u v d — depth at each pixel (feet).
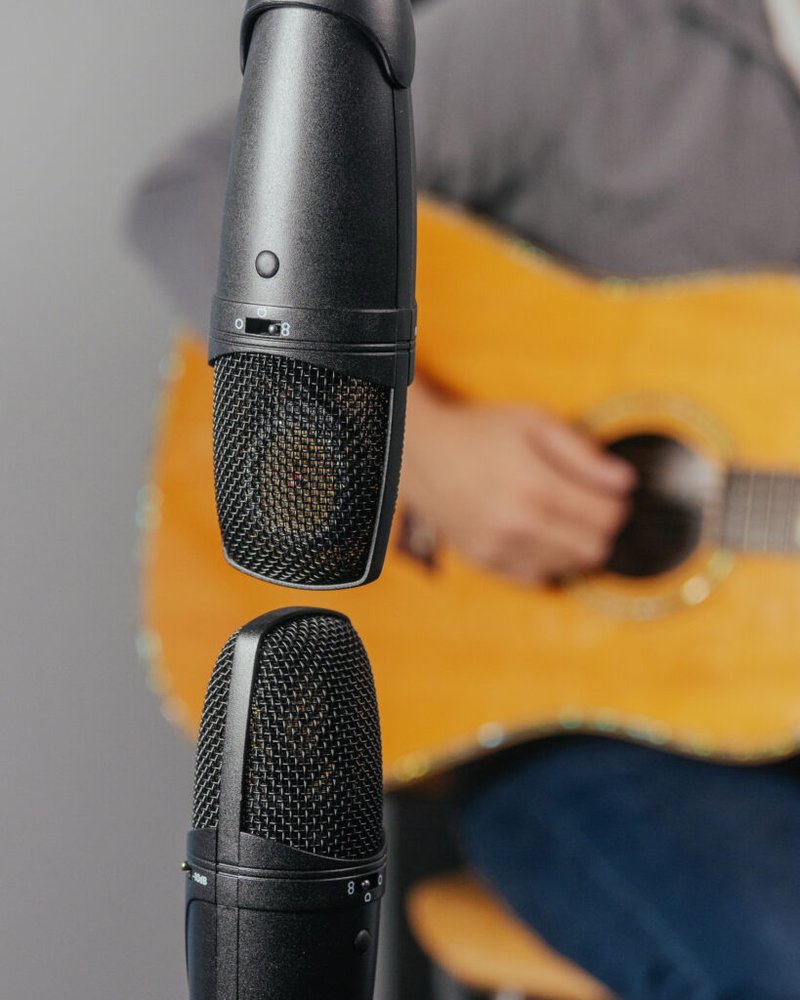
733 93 4.83
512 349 4.59
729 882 4.17
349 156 2.60
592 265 4.89
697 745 4.54
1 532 5.20
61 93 5.17
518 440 4.51
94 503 5.28
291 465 2.67
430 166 4.83
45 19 5.15
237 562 2.74
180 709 4.72
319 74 2.59
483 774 4.71
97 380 5.26
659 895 4.18
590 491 4.51
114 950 5.38
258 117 2.62
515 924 4.34
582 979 4.20
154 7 5.22
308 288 2.61
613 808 4.42
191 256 4.61
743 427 4.49
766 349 4.48
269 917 2.74
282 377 2.65
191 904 2.80
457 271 4.59
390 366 2.65
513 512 4.50
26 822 5.28
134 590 5.31
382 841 2.84
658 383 4.52
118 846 5.37
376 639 4.65
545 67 4.80
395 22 2.61
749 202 4.83
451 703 4.62
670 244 4.85
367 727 2.81
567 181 4.85
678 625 4.53
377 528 2.69
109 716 5.33
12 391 5.19
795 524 4.45
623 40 4.82
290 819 2.74
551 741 4.72
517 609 4.59
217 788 2.78
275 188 2.61
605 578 4.55
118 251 5.24
